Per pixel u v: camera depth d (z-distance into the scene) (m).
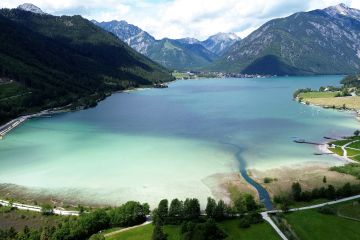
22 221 122.81
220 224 118.25
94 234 111.75
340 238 110.44
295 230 114.38
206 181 158.75
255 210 127.62
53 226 115.00
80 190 149.00
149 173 167.62
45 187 152.12
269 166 179.38
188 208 119.81
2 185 154.12
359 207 129.25
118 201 139.00
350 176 164.12
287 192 146.25
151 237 108.75
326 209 125.50
